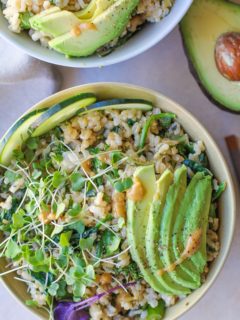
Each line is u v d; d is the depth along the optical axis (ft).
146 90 1.01
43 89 1.13
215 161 1.03
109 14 0.92
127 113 1.03
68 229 0.98
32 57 1.10
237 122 1.14
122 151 1.03
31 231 1.01
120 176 0.99
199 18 1.04
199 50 1.05
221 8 1.03
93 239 0.97
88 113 1.02
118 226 0.96
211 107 1.14
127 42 1.01
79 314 1.00
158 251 0.95
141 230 0.95
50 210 0.98
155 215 0.94
